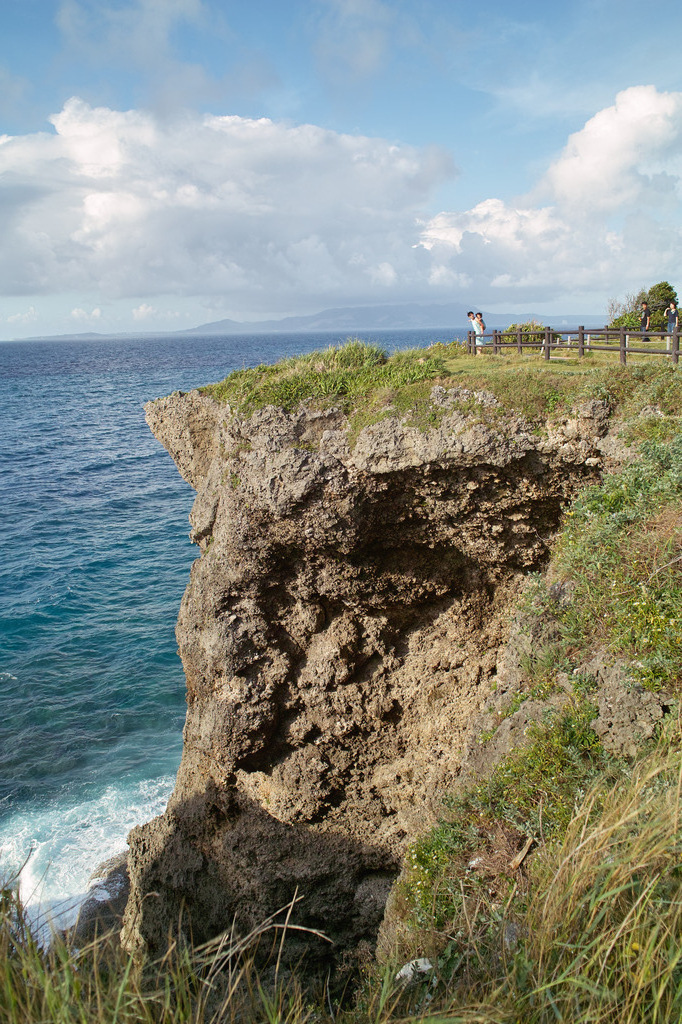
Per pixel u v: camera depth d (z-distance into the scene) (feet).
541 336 74.28
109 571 118.93
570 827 19.01
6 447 224.12
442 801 33.63
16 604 105.09
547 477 40.78
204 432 52.06
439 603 46.06
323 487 41.34
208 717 46.39
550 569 40.52
